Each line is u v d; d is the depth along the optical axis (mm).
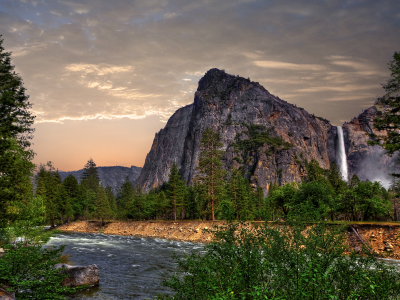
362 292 6621
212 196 72625
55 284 12852
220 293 6371
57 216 97812
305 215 8227
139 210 102812
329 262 7195
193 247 45156
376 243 36969
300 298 6496
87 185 149750
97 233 79125
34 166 25047
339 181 93812
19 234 22641
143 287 21484
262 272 7375
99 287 21234
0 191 16938
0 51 21391
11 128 18703
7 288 11750
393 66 16844
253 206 86125
